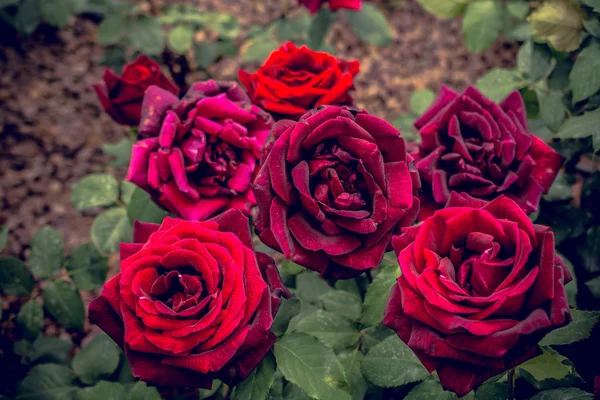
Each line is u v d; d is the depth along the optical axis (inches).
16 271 26.4
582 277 25.2
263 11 65.0
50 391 25.8
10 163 47.7
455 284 18.0
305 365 20.2
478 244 18.7
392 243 19.3
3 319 36.3
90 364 26.1
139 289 18.9
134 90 26.5
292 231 19.3
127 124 27.6
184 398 27.5
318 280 26.4
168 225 20.2
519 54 26.4
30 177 47.1
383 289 21.0
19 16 45.3
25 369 28.7
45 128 50.6
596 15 23.0
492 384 20.7
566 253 25.6
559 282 18.0
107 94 26.6
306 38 42.5
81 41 58.9
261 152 20.1
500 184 21.7
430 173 21.7
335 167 19.6
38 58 56.1
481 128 21.7
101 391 25.1
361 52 61.8
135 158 21.6
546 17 23.4
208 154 21.9
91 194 26.9
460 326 17.6
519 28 29.4
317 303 25.9
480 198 21.6
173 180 21.8
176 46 37.0
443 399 20.9
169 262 19.2
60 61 56.4
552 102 24.3
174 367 18.8
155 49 37.8
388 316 18.8
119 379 26.6
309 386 20.0
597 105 24.1
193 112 22.0
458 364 18.3
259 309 19.2
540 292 17.8
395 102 56.6
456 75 58.6
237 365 19.2
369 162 19.3
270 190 19.4
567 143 25.8
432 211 22.0
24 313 26.5
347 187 19.6
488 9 27.5
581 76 22.8
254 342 18.9
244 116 22.0
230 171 22.0
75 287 26.9
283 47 24.4
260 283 19.2
